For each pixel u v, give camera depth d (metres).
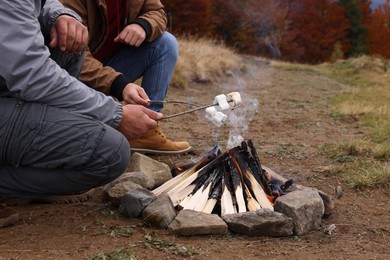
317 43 33.44
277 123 6.07
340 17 35.38
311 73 15.56
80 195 2.83
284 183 2.94
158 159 3.88
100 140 2.32
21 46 2.11
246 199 2.74
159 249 2.21
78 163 2.32
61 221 2.51
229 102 2.71
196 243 2.32
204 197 2.73
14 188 2.40
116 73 2.86
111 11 3.37
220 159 2.91
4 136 2.23
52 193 2.44
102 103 2.38
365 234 2.56
